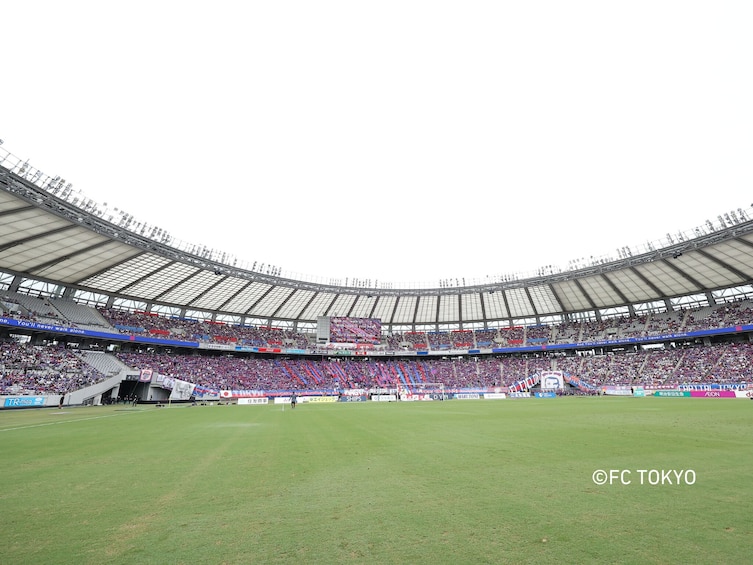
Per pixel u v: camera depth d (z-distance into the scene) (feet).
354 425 69.72
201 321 226.58
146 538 17.85
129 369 175.94
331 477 29.12
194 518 20.49
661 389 175.94
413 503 22.34
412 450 40.63
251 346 225.35
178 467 33.60
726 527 17.83
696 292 200.95
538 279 217.97
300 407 143.95
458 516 20.01
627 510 20.45
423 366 260.83
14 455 40.16
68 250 141.90
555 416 79.05
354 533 18.04
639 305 225.35
